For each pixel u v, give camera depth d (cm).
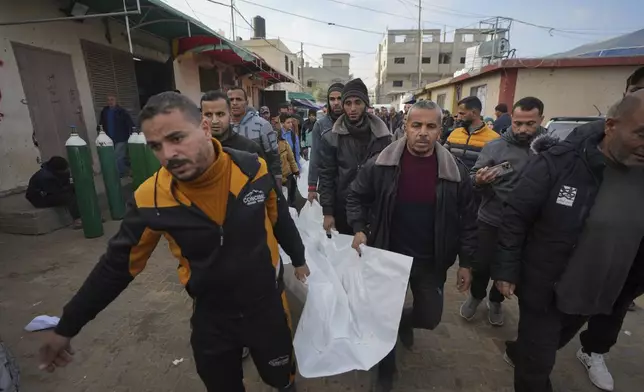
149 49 865
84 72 666
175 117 106
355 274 199
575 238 161
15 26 534
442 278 215
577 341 271
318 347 177
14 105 535
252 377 233
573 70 1091
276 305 152
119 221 522
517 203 172
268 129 344
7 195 520
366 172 218
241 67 1408
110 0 594
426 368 242
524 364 184
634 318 300
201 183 120
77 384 224
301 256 177
